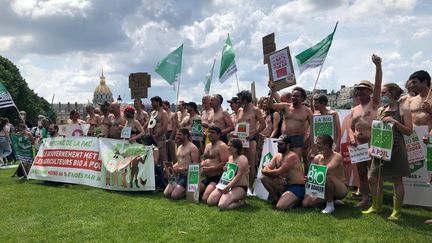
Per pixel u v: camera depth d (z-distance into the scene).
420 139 7.89
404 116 7.12
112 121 12.56
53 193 10.86
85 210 8.77
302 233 6.72
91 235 6.98
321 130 8.94
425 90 8.03
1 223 7.90
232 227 7.23
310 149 9.37
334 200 8.58
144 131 12.21
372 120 8.05
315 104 9.39
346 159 10.31
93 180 11.83
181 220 7.76
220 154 9.56
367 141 8.21
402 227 6.85
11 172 15.77
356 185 10.09
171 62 13.69
